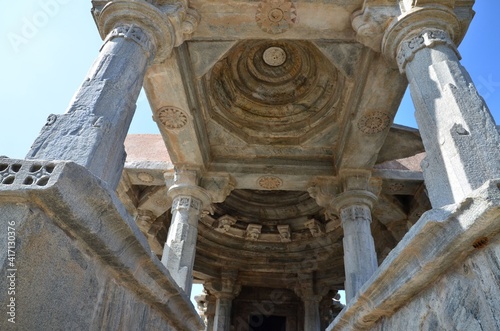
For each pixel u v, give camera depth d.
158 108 8.90
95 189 3.17
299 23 6.89
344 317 6.16
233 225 16.33
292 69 10.02
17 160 2.95
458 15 5.87
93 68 5.05
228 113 10.20
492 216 2.73
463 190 3.87
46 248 2.86
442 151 4.37
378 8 6.23
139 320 4.70
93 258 3.54
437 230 3.28
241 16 6.81
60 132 4.17
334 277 16.27
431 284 3.75
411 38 5.63
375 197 9.73
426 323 3.82
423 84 5.09
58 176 2.80
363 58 7.86
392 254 4.09
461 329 3.14
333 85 9.44
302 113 10.25
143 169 11.13
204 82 9.09
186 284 8.63
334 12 6.68
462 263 3.22
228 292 16.70
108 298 3.84
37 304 2.73
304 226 16.23
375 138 9.20
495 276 2.76
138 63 5.42
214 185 10.49
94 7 6.21
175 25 6.19
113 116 4.61
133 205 12.53
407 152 10.27
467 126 4.26
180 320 6.32
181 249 9.09
